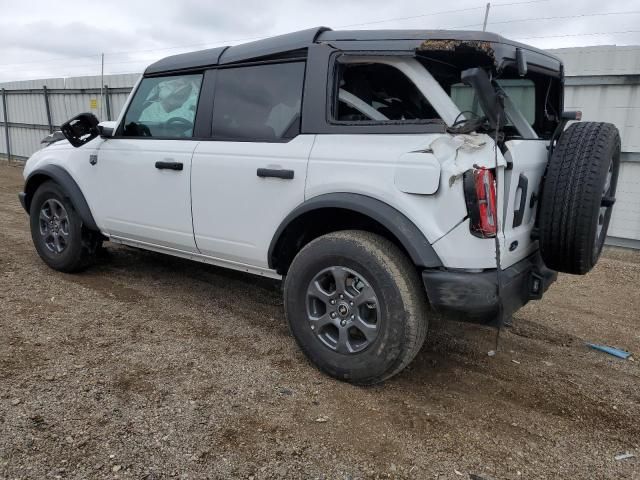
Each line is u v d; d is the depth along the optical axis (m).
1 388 2.79
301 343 3.17
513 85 3.28
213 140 3.63
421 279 2.89
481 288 2.65
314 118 3.12
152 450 2.38
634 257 7.01
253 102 3.45
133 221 4.16
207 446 2.43
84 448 2.36
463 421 2.76
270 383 3.03
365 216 3.02
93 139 4.42
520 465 2.42
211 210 3.61
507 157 2.73
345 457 2.41
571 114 3.48
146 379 2.99
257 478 2.24
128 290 4.50
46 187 4.71
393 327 2.77
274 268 3.43
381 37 2.90
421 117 2.94
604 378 3.39
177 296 4.42
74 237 4.60
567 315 4.63
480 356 3.61
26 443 2.37
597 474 2.39
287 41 3.31
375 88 3.03
